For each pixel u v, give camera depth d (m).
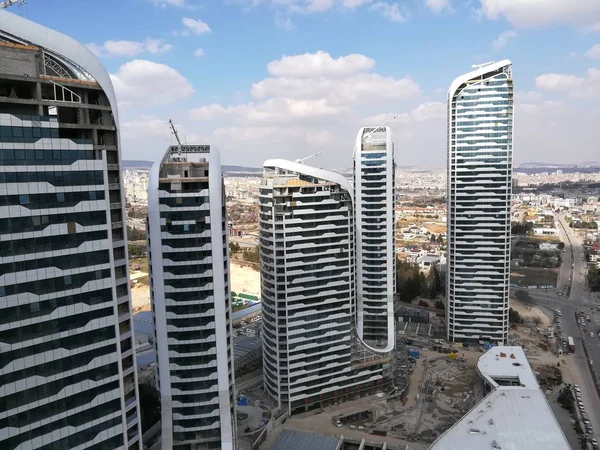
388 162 192.25
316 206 167.88
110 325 98.50
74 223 92.00
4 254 84.06
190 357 130.00
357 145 194.25
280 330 168.25
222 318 130.00
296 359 170.50
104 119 98.38
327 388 177.38
